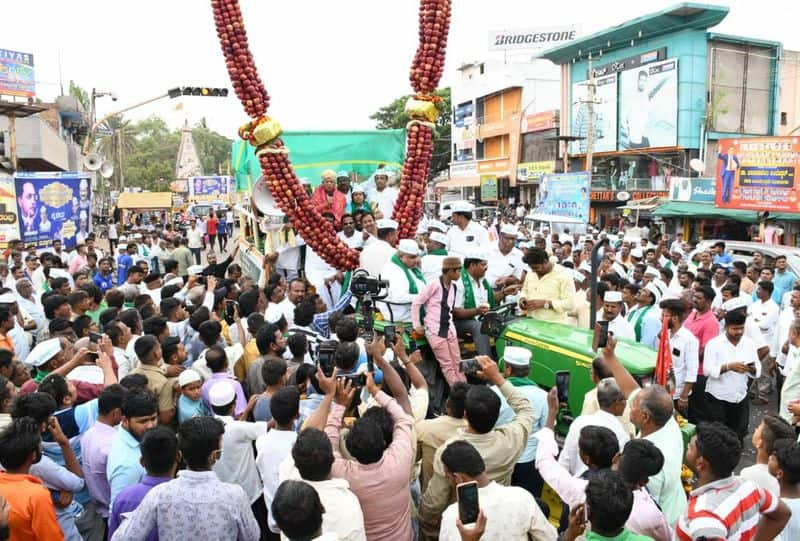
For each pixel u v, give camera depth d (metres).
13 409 4.01
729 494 3.33
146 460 3.59
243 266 14.03
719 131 31.77
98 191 45.62
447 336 6.23
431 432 4.23
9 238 14.45
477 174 48.53
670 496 3.96
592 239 14.75
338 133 11.70
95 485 4.26
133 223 38.62
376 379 5.08
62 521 4.04
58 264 12.49
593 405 4.89
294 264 10.86
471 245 9.24
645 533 3.37
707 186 24.97
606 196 33.91
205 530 3.28
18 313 7.68
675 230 26.50
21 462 3.56
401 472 3.56
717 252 13.85
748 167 19.70
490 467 3.87
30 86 22.56
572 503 3.59
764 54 32.50
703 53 31.16
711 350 6.82
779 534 3.55
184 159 79.69
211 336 6.09
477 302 6.76
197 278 9.21
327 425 3.84
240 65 8.14
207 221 27.02
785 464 3.60
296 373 5.14
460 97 50.97
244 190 12.83
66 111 32.75
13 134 19.86
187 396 5.10
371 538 3.51
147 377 5.14
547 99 43.09
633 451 3.39
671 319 6.64
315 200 9.88
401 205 9.05
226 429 4.47
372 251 8.36
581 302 7.80
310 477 3.33
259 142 8.38
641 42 33.34
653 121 32.75
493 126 45.56
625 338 6.53
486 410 3.84
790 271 12.03
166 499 3.30
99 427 4.36
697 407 7.07
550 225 20.05
